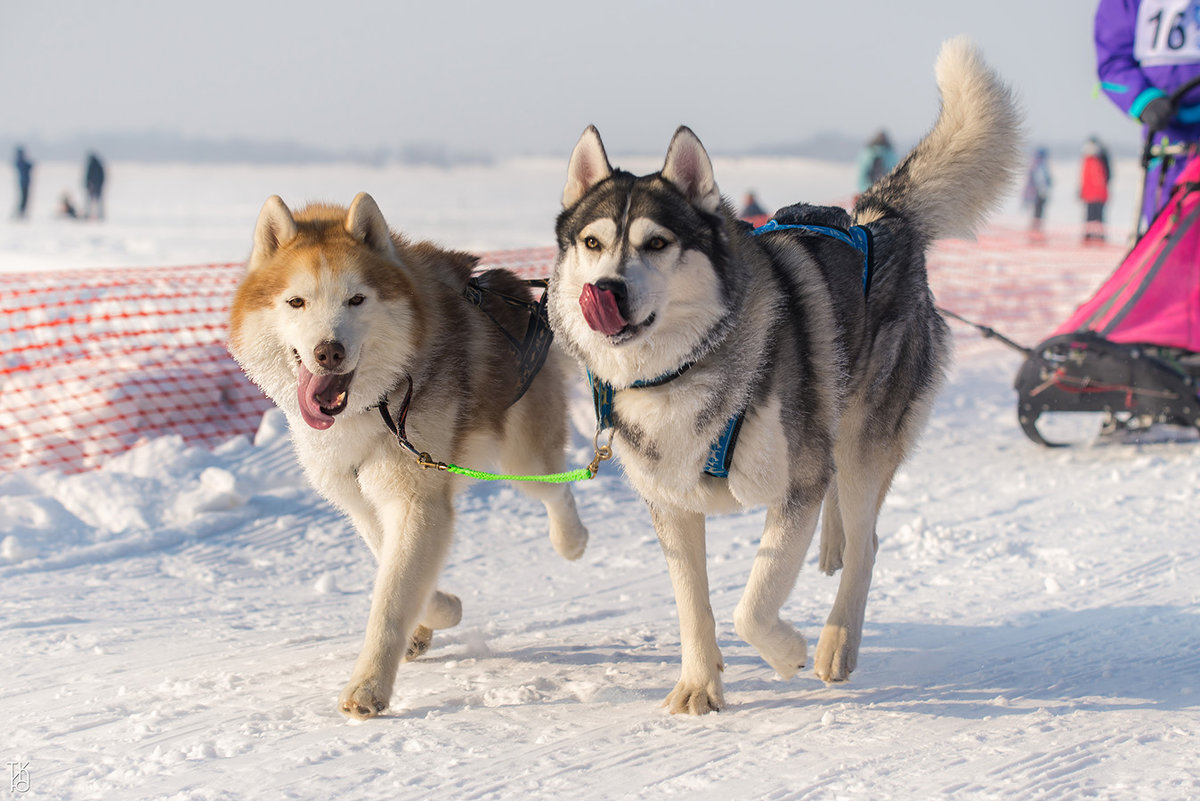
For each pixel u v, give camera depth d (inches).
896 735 96.5
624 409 105.5
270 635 138.6
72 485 195.6
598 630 139.3
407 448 116.3
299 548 183.0
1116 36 231.3
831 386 112.6
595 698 110.7
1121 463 217.3
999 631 131.4
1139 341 213.8
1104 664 116.5
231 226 792.3
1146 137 228.1
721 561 170.9
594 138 111.6
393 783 87.6
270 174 2768.2
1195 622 129.3
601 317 95.7
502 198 1250.6
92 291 358.0
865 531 124.4
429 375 122.6
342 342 111.9
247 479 206.1
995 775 85.9
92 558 174.4
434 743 96.7
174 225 800.3
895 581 156.9
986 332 222.1
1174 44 220.8
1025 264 524.4
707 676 106.7
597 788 86.1
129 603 153.4
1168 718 98.4
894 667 119.5
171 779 89.0
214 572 170.1
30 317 316.2
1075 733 95.2
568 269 106.8
